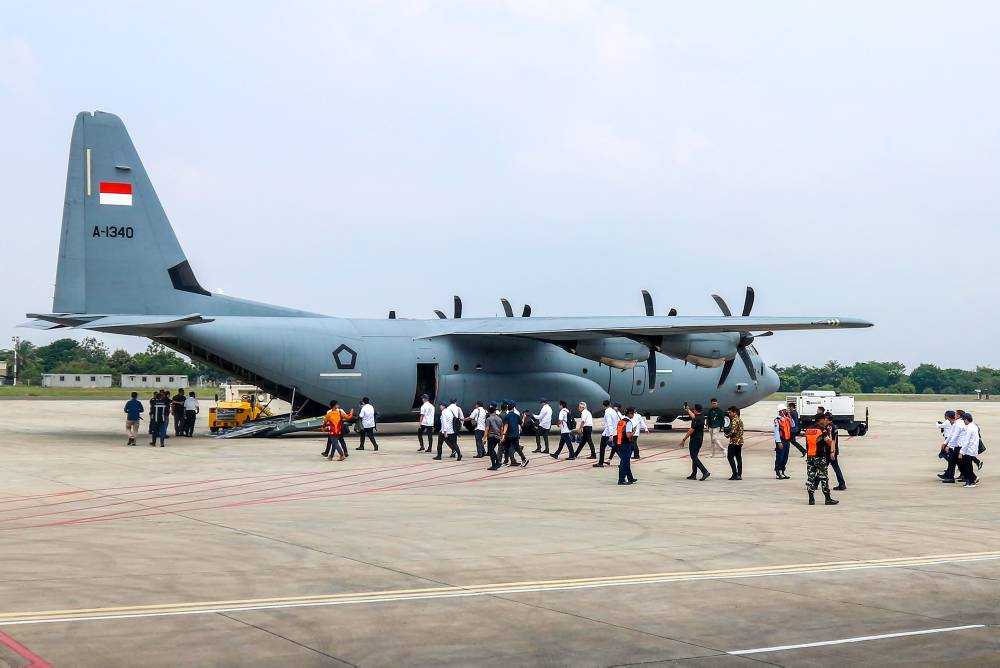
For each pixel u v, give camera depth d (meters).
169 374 132.38
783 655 8.65
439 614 9.94
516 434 25.31
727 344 34.81
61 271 31.23
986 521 16.67
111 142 31.88
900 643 9.05
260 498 18.97
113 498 18.69
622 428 22.05
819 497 19.97
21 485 20.52
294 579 11.48
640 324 33.53
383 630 9.30
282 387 34.16
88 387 122.94
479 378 36.09
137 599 10.34
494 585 11.31
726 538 14.71
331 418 27.06
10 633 8.95
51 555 12.75
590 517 16.81
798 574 12.09
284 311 34.91
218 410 38.25
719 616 10.00
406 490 20.61
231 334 32.44
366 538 14.39
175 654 8.40
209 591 10.78
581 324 34.59
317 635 9.09
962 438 22.23
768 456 30.53
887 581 11.72
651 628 9.52
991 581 11.76
